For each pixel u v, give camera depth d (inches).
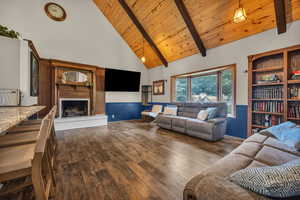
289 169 23.4
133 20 161.5
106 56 197.5
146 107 241.1
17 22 139.7
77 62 173.0
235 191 24.0
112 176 63.8
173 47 173.8
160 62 213.2
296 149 53.4
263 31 107.8
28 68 98.7
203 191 26.3
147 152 91.9
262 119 107.7
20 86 94.1
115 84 204.2
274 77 99.0
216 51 141.8
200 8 118.2
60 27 161.9
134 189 54.9
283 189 21.2
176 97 199.5
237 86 124.3
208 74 161.3
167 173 66.5
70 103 171.9
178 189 55.0
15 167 34.0
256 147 55.1
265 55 102.7
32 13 146.6
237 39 123.9
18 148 43.3
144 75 240.1
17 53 93.4
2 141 46.4
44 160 46.5
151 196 51.1
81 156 85.3
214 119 116.7
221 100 148.7
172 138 124.5
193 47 157.6
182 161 79.0
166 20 145.8
